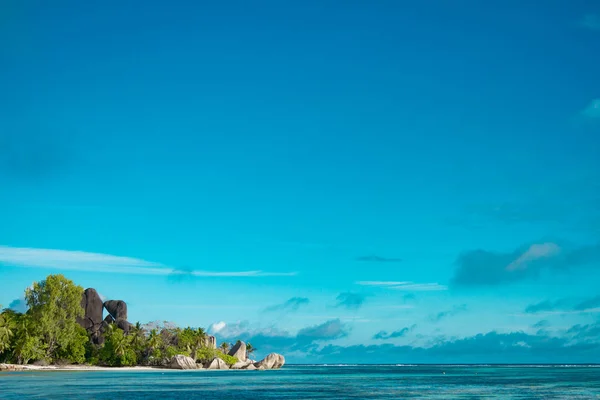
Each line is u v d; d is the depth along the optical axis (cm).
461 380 16188
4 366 16262
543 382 14525
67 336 17525
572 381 15062
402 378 18238
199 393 9556
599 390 11000
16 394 8325
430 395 9688
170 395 8950
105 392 9019
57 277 17712
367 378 18150
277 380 15038
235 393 9788
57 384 10562
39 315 17188
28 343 16662
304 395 9606
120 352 19488
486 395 9694
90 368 18175
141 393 9112
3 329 16200
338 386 12594
